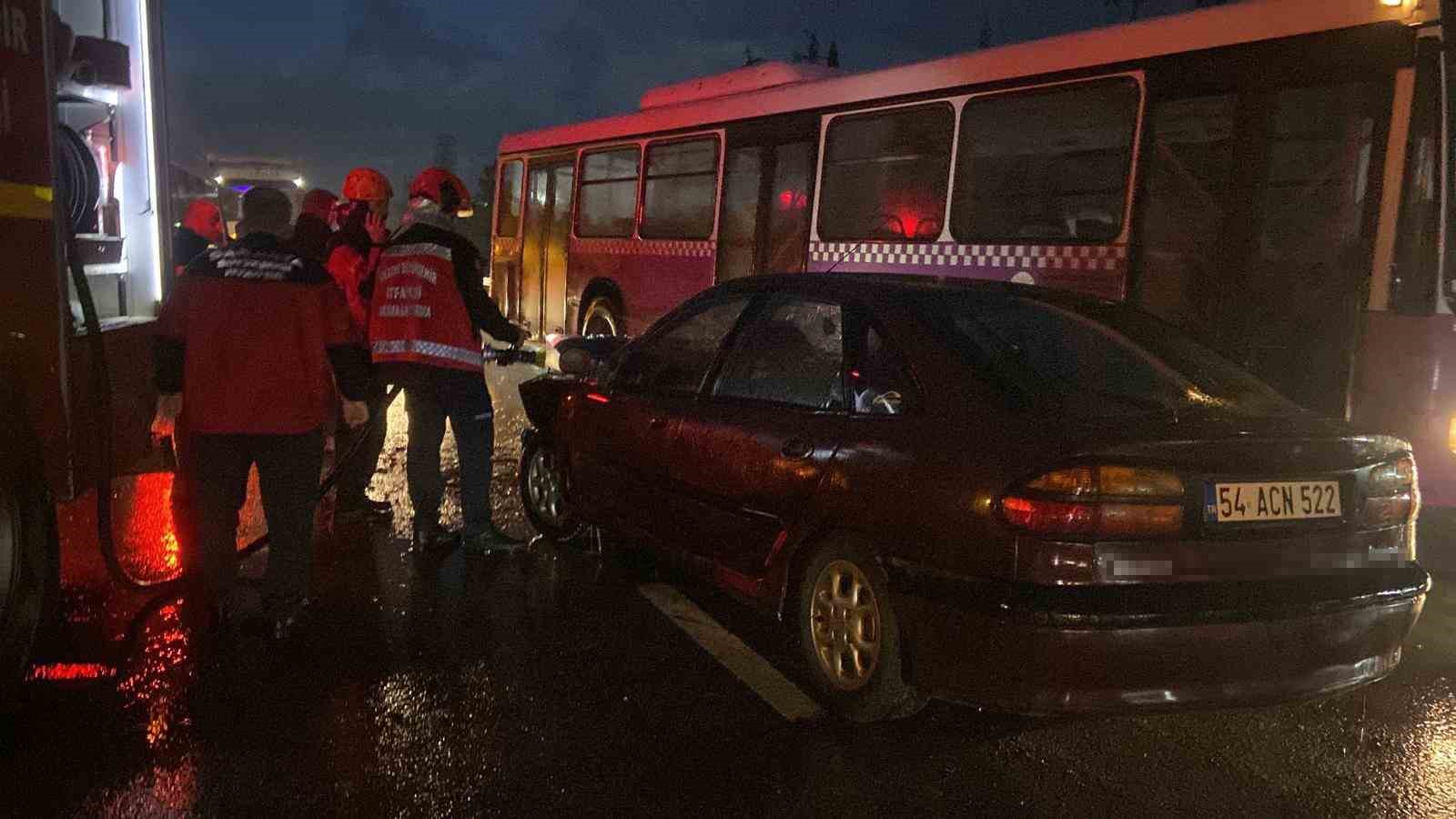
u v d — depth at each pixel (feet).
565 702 14.57
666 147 42.01
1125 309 16.39
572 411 20.47
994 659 12.04
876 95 32.63
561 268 49.93
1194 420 12.89
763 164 37.04
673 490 17.34
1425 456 20.63
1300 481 12.55
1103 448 11.93
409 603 18.25
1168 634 11.83
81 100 16.65
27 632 13.85
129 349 16.75
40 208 13.44
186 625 17.02
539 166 52.21
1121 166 26.16
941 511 12.62
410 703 14.38
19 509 13.58
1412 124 20.86
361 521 23.24
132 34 18.11
